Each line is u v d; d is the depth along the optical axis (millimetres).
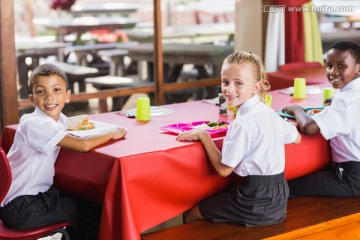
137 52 5121
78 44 4852
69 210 3031
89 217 3094
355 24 6906
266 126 2949
